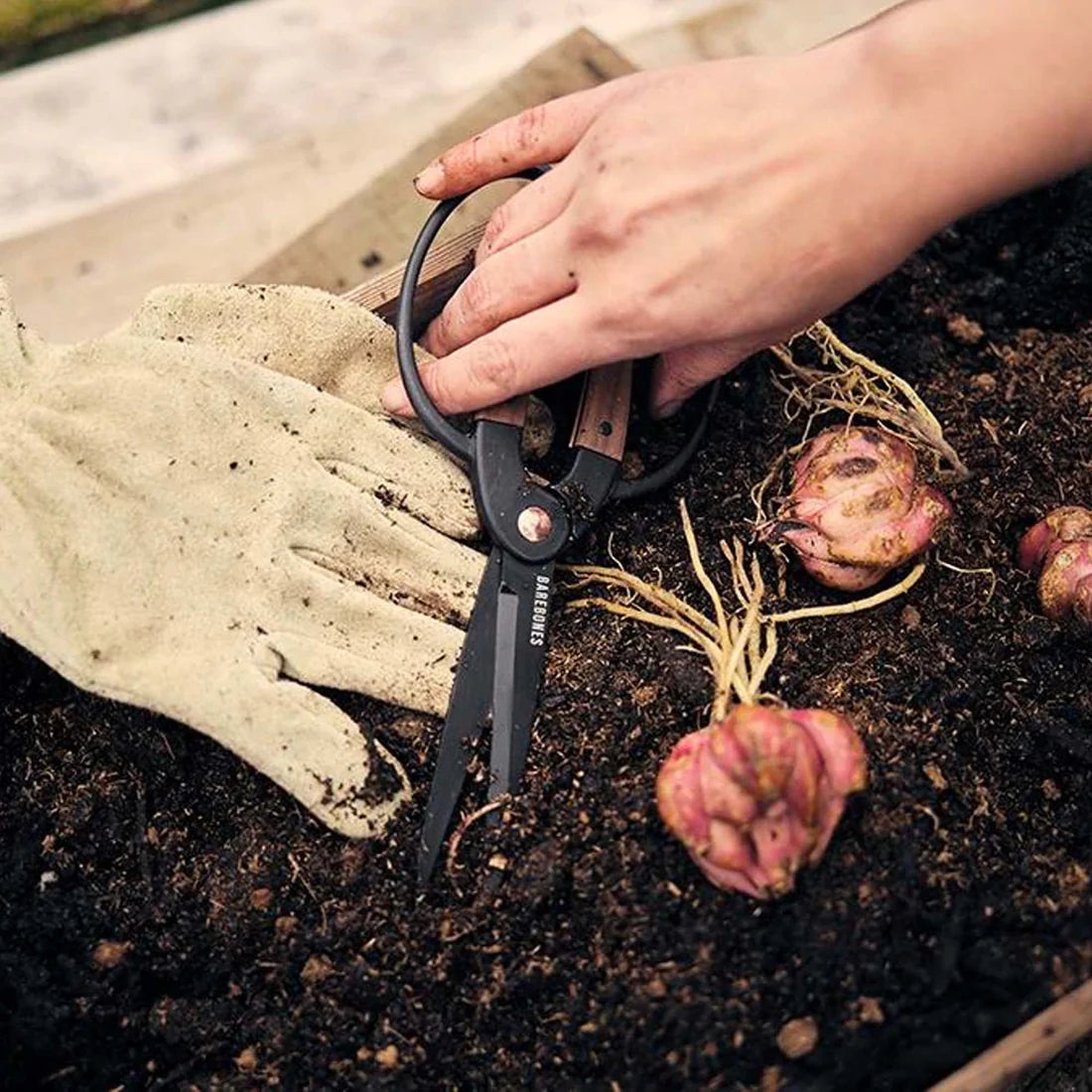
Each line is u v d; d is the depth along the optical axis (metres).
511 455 0.58
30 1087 0.55
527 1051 0.54
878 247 0.53
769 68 0.54
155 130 0.89
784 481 0.61
